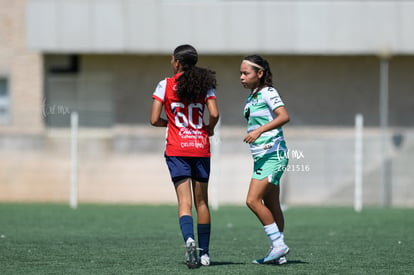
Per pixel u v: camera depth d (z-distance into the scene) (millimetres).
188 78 22516
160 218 42656
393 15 58500
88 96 62406
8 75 62656
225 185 58000
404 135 57062
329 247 28781
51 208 50031
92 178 59375
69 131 60969
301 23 58594
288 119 22547
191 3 58531
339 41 58688
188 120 22734
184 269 22297
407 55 62156
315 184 56594
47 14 58875
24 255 25641
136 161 59656
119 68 62656
